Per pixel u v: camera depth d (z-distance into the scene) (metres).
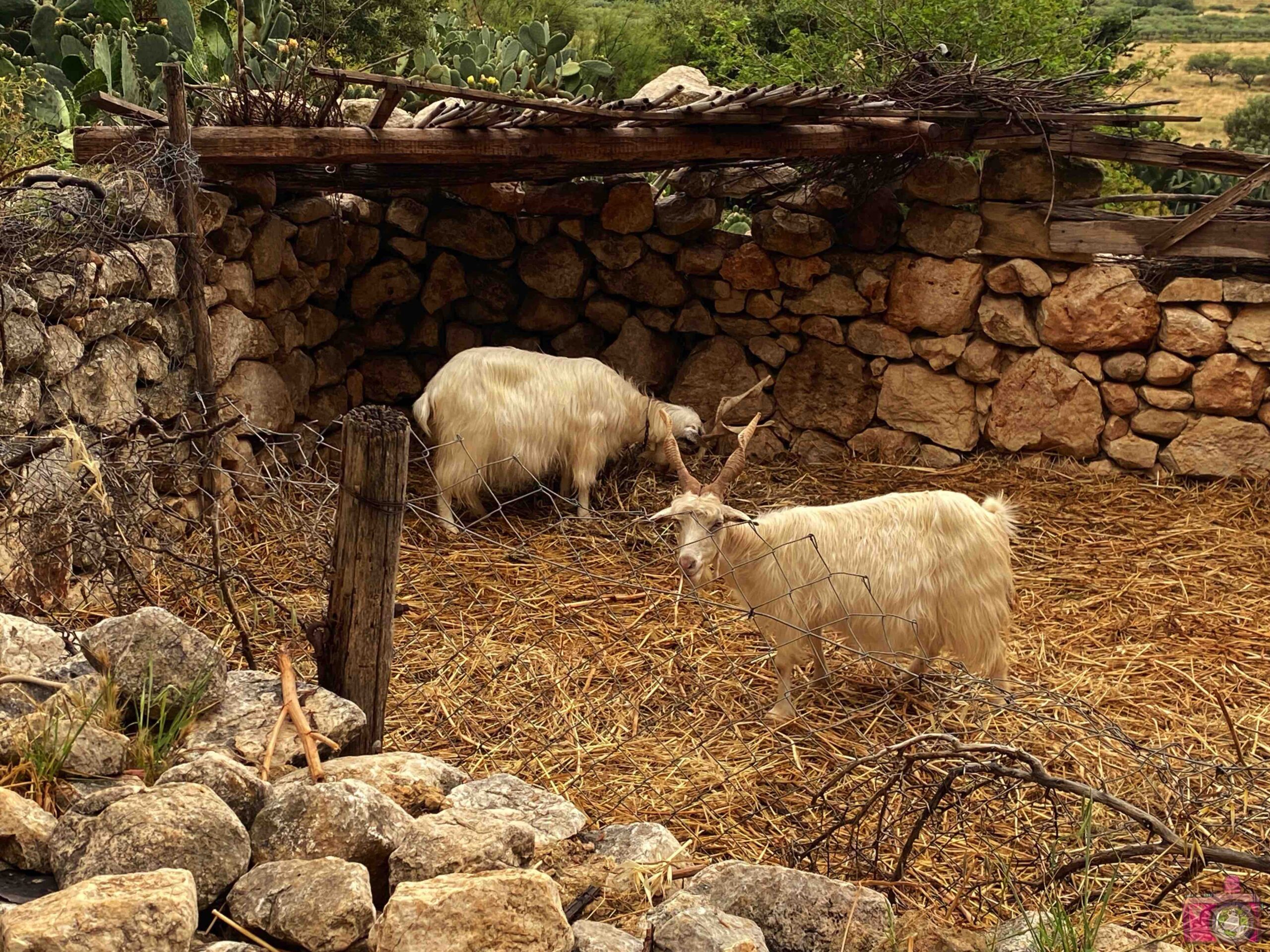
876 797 3.29
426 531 6.66
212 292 6.15
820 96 6.25
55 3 8.69
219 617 4.90
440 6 15.04
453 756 4.23
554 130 6.24
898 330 7.98
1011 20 11.12
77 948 2.17
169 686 3.28
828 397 8.20
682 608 5.69
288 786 2.93
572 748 4.35
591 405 6.84
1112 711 4.88
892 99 6.89
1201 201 8.27
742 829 3.85
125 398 5.30
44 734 2.95
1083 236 7.53
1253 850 3.53
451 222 8.09
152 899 2.27
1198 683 5.11
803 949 2.77
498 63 9.09
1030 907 3.20
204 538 5.70
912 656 4.54
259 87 6.07
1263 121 27.44
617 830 3.34
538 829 3.20
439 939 2.38
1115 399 7.68
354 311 8.12
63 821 2.67
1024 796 3.89
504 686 4.79
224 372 6.27
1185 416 7.58
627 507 7.13
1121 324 7.57
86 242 5.09
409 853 2.71
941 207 7.78
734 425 8.28
